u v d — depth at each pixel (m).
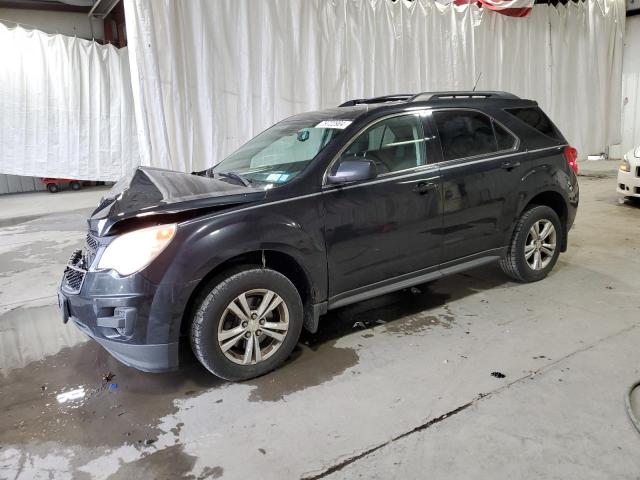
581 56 11.32
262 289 2.98
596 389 2.75
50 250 6.57
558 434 2.39
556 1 11.34
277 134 3.95
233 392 2.94
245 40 6.81
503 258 4.23
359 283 3.37
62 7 11.77
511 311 3.86
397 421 2.57
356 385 2.94
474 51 9.34
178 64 6.38
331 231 3.17
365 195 3.29
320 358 3.28
